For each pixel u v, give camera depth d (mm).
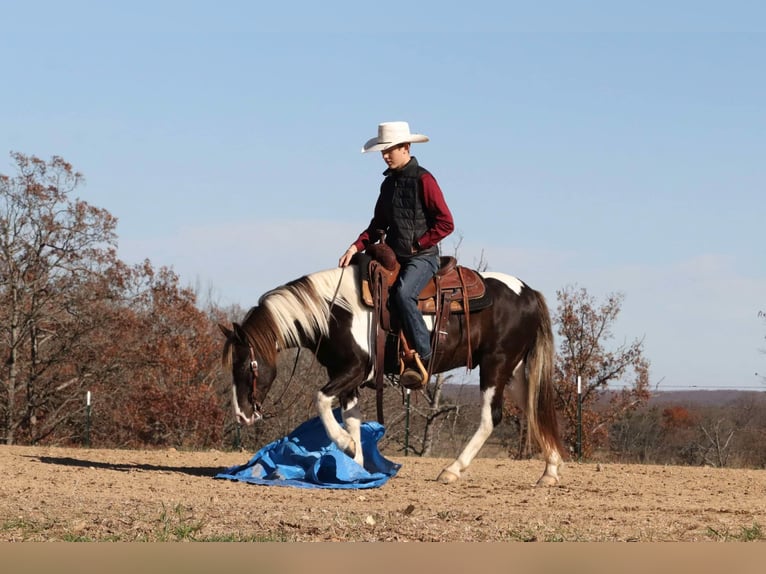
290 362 33375
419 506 9125
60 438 39781
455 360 11078
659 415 37062
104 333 40594
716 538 7156
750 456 28016
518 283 11594
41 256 40062
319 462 10758
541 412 11594
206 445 38500
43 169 39875
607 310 36938
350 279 10711
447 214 10742
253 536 6852
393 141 10734
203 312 41625
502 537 7102
